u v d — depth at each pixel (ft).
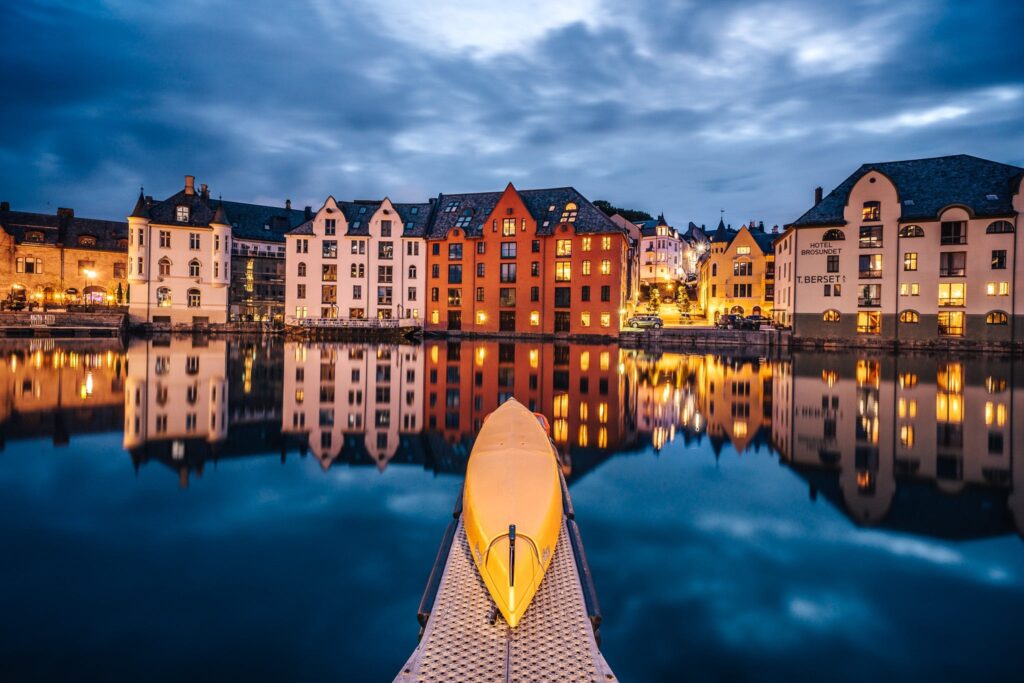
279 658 18.10
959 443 46.52
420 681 16.17
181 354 122.62
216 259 225.76
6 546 25.76
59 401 62.49
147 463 39.47
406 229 231.09
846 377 93.66
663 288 324.19
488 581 19.81
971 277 162.09
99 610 20.56
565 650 17.69
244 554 25.30
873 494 33.73
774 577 23.50
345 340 189.67
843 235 175.01
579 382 84.79
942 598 21.81
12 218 229.25
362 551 25.72
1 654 17.94
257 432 49.42
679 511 31.22
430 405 63.62
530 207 221.46
